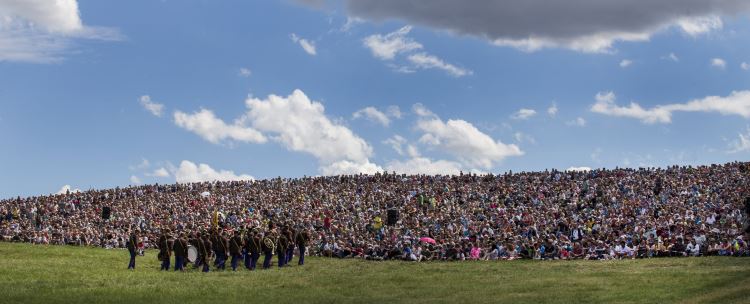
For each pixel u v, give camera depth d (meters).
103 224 78.06
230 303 34.91
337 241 60.59
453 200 83.12
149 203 93.19
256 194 97.06
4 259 54.00
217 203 91.38
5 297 34.69
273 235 51.44
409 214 75.88
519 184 88.50
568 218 65.12
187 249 48.16
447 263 52.06
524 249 53.12
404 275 45.25
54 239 70.75
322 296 37.31
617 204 73.25
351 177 103.38
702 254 49.38
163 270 48.78
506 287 39.00
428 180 97.81
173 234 53.12
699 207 66.56
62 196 101.38
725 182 77.50
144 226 75.44
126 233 68.75
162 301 35.12
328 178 104.69
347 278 44.06
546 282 40.09
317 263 53.94
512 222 64.94
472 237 57.50
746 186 72.75
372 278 44.00
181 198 96.50
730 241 49.38
